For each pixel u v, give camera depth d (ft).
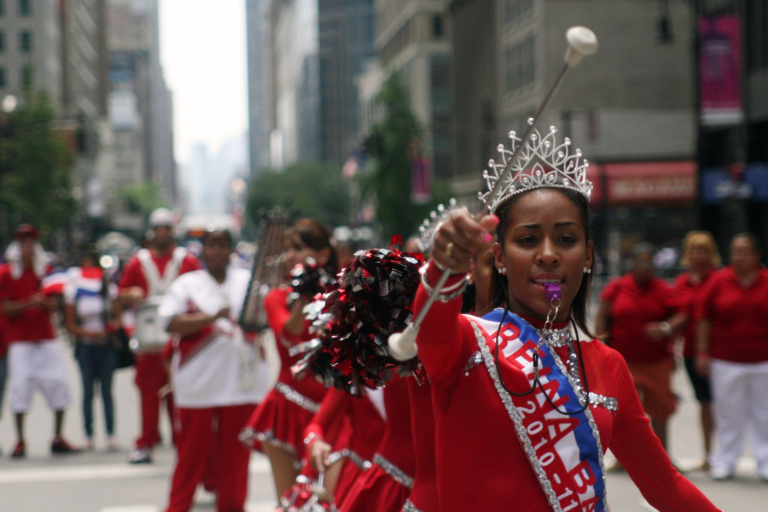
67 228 172.35
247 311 19.69
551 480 6.86
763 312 24.39
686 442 29.40
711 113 66.69
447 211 11.31
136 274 29.12
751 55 76.07
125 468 27.30
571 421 7.04
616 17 133.39
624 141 131.34
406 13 241.35
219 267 20.70
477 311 9.56
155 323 27.68
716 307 24.89
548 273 7.06
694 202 126.93
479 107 169.58
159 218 29.58
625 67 132.87
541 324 7.35
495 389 6.99
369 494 11.48
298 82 555.69
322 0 477.77
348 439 13.61
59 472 26.84
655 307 25.14
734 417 24.64
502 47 154.51
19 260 30.09
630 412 7.59
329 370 12.22
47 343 30.04
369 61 467.11
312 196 355.15
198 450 19.61
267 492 23.90
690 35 132.87
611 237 104.83
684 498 7.70
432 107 231.71
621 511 20.99
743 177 71.97
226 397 19.60
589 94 132.36
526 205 7.13
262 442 16.92
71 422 36.14
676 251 112.06
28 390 29.55
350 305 9.30
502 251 7.47
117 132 582.35
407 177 119.03
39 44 262.47
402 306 9.20
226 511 19.72
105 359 30.71
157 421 28.09
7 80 262.26
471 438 6.98
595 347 7.62
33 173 131.95
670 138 132.05
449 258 6.09
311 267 15.79
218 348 19.80
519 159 7.23
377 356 9.25
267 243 19.89
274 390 16.88
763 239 75.97
